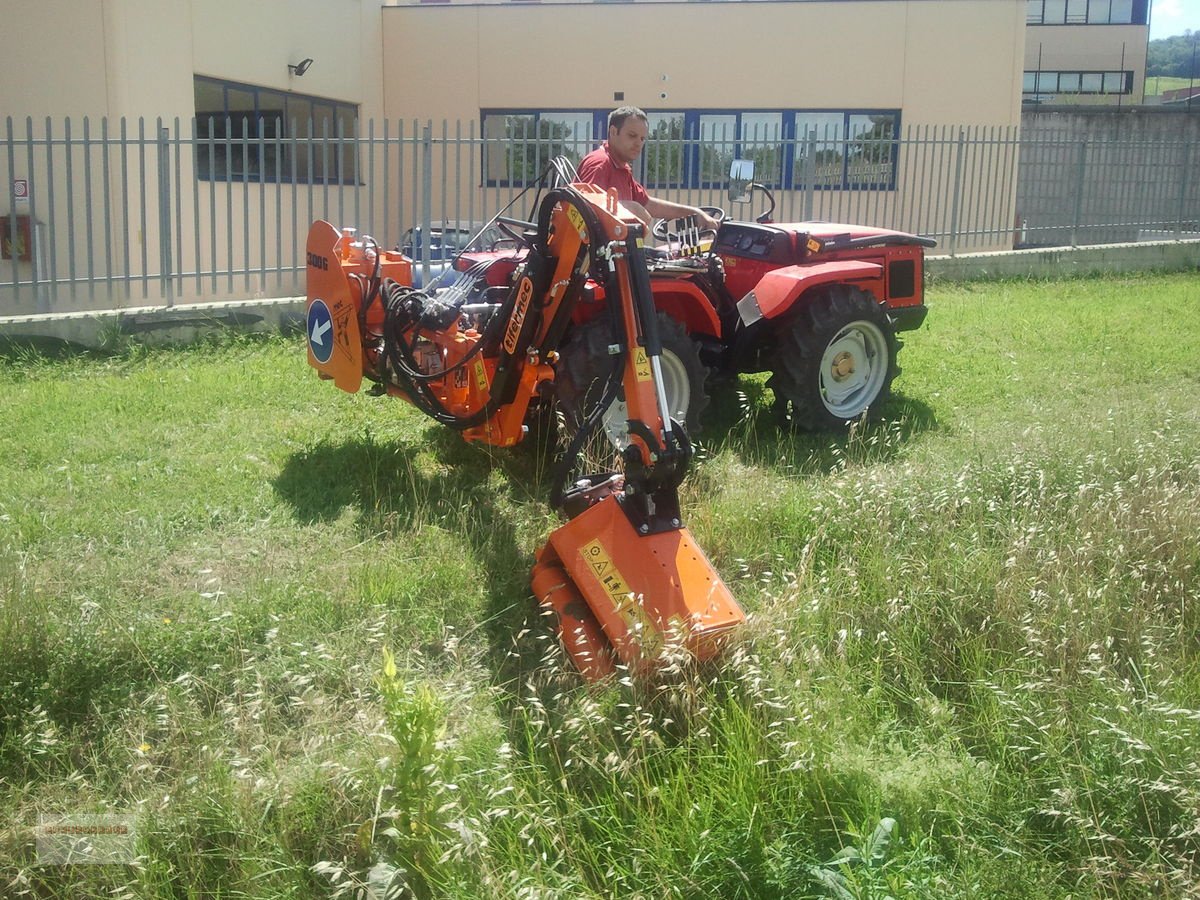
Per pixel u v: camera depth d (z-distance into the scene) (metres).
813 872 2.86
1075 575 4.30
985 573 4.30
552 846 3.03
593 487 4.23
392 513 5.09
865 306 6.48
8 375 8.02
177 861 3.01
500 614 4.21
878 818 3.15
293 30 15.45
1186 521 4.71
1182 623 4.14
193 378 7.79
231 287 10.27
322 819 3.13
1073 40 33.97
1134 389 7.61
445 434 6.33
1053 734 3.47
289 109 15.59
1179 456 5.52
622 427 5.65
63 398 7.17
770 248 6.63
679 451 3.84
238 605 4.12
